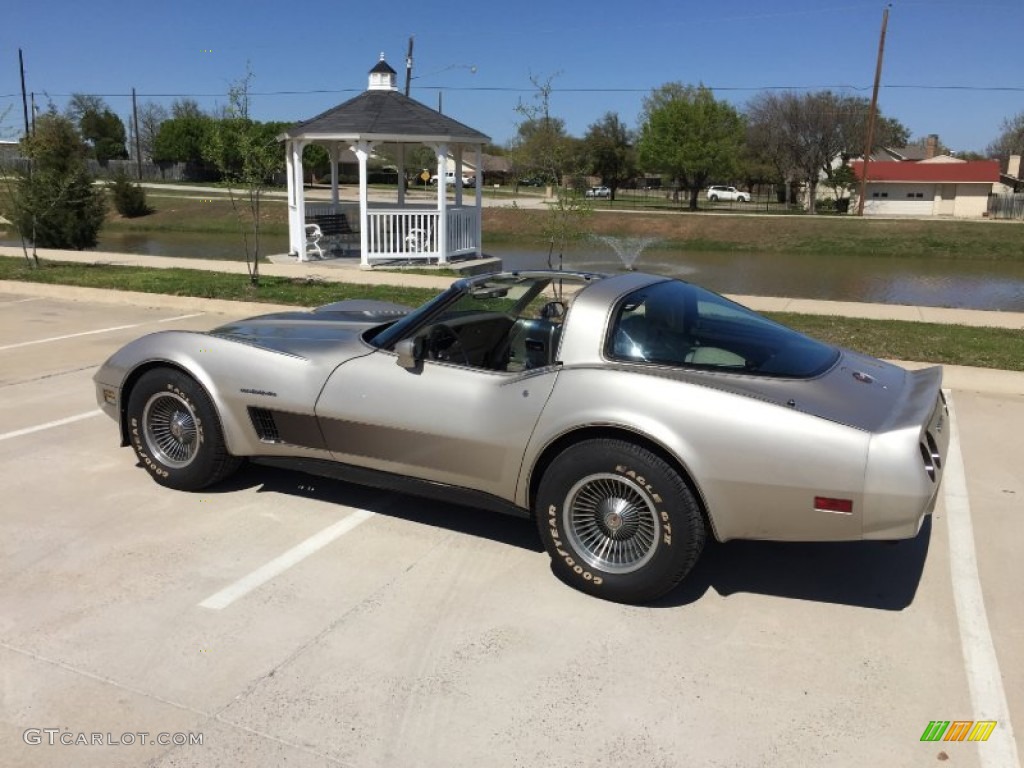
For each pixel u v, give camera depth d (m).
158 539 4.20
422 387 4.01
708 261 30.33
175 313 11.15
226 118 15.02
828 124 56.75
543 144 16.72
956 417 6.67
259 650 3.25
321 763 2.64
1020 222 41.38
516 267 24.81
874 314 11.57
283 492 4.86
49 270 15.17
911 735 2.82
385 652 3.25
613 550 3.65
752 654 3.29
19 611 3.49
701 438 3.35
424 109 17.59
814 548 4.29
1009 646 3.38
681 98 52.47
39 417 6.25
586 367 3.66
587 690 3.04
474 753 2.70
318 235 18.17
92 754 2.65
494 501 3.97
